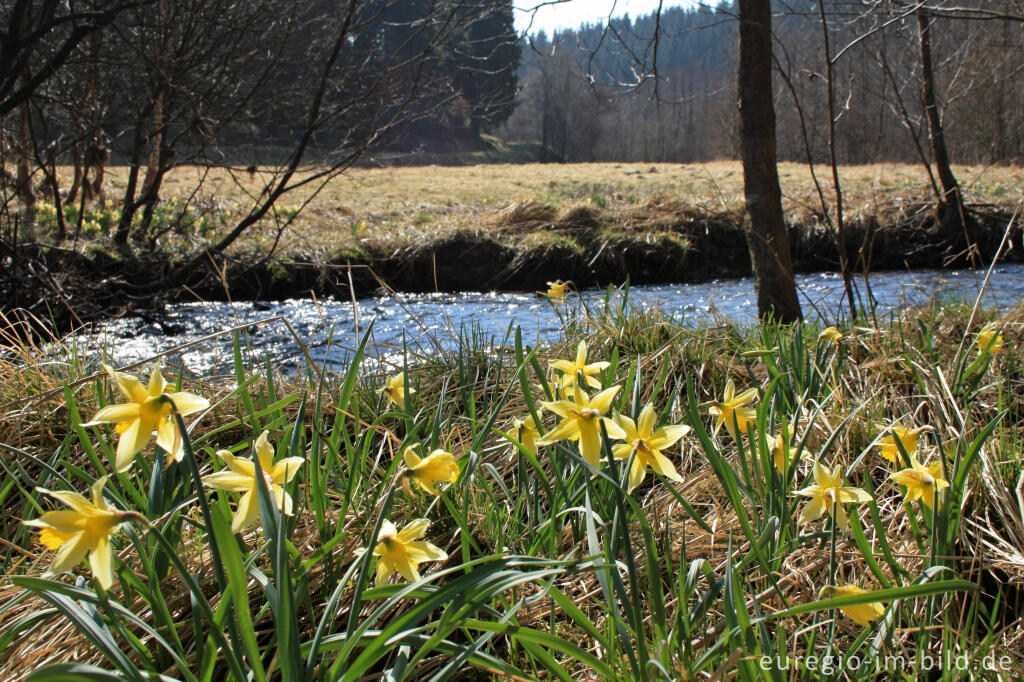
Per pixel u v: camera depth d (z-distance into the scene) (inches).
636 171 791.1
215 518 40.3
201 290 342.0
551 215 456.8
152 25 303.6
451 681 61.8
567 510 68.2
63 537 42.1
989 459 86.3
